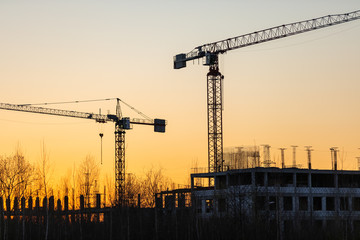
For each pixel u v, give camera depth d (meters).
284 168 145.75
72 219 135.25
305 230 125.50
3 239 125.88
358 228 133.00
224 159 160.50
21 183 142.62
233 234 118.94
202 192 154.25
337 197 151.25
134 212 140.12
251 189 134.38
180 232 127.94
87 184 141.38
